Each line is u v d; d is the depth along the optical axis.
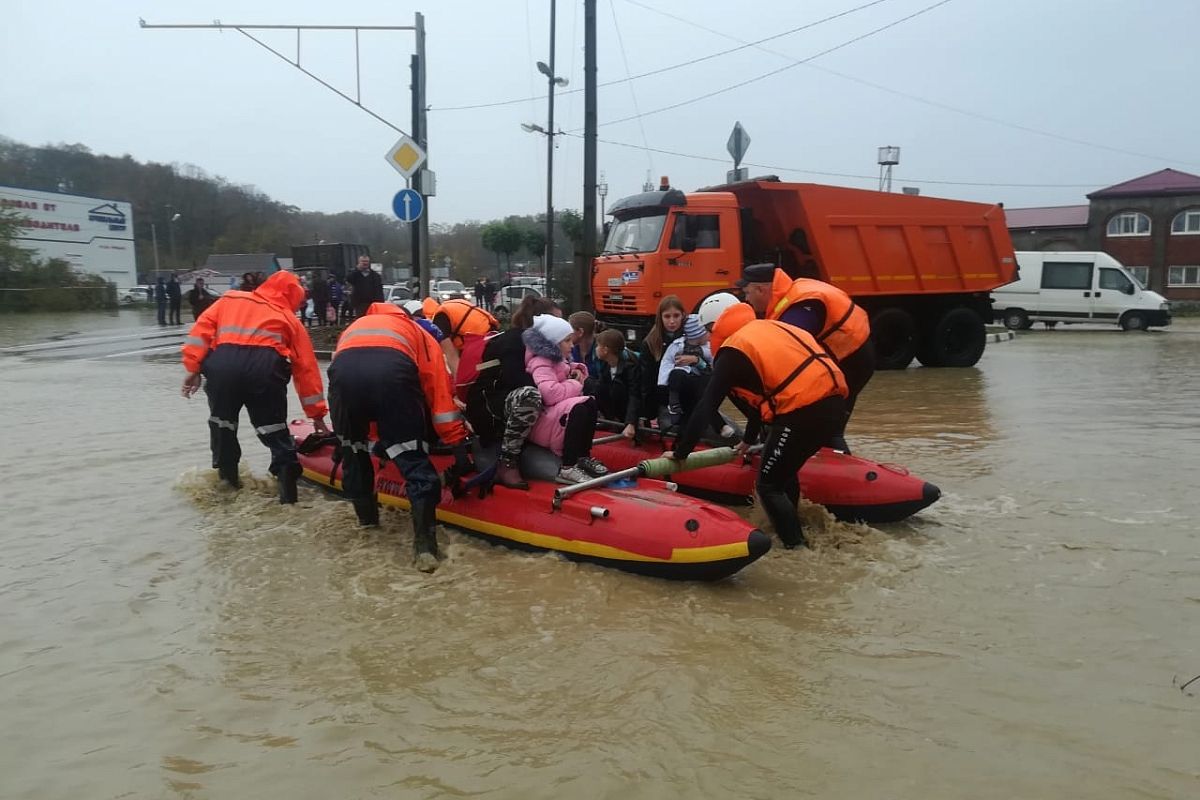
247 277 7.30
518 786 3.09
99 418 10.48
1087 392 13.27
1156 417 10.73
